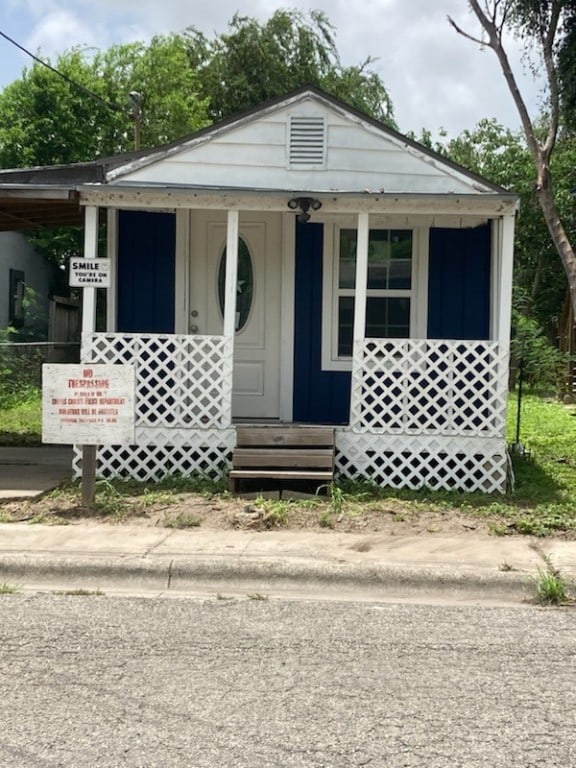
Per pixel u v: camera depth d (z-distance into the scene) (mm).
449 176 8570
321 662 4211
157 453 8164
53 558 5742
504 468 7902
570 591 5434
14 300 18781
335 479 7859
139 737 3373
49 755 3221
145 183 8695
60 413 6738
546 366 14680
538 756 3244
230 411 8047
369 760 3195
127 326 9180
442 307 9141
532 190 22781
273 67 26875
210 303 9297
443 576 5531
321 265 9195
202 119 24719
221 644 4453
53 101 20625
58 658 4227
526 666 4191
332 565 5652
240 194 7793
